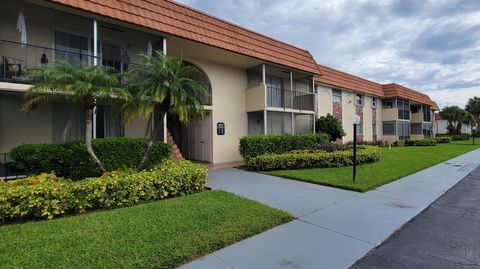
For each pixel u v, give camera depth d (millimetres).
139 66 6953
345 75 22797
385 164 12102
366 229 4570
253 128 14805
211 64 13219
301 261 3439
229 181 8664
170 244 3668
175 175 6520
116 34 9703
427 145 26906
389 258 3559
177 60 6969
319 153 11688
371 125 25844
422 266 3348
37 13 8055
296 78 17266
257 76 15273
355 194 6965
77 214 5059
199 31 10734
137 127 10172
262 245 3902
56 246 3574
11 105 7938
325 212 5469
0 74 7430
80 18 8375
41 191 4801
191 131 14516
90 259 3238
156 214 4914
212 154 13031
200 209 5250
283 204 6008
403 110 28906
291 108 15156
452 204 6176
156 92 6359
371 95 25469
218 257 3520
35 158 6414
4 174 7539
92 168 6984
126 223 4434
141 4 9094
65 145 6789
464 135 40219
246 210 5242
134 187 5758
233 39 12125
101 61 8977
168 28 9594
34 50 8344
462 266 3342
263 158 10844
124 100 6535
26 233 4004
